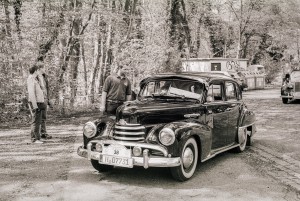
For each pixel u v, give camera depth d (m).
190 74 7.10
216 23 43.81
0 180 5.66
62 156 7.33
